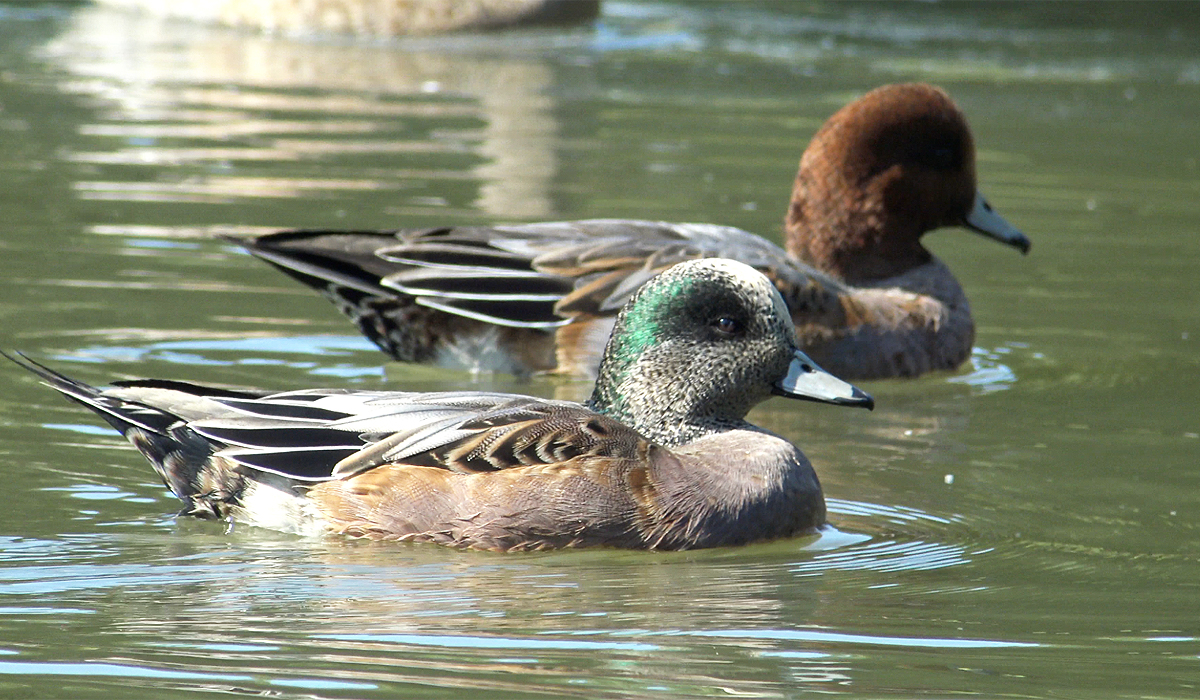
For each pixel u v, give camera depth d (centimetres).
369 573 885
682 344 1014
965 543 962
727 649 782
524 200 1717
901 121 1450
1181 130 2186
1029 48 2698
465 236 1341
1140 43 2780
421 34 2653
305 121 2072
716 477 963
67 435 1093
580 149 1970
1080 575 904
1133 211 1809
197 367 1250
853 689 734
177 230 1589
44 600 827
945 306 1414
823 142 1469
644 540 941
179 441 970
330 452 948
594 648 777
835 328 1353
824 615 834
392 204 1684
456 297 1302
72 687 718
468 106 2197
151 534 938
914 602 858
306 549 924
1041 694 732
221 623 801
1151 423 1216
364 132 2022
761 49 2639
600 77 2414
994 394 1305
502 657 763
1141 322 1477
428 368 1329
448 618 816
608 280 1320
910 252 1462
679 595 862
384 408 966
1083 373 1349
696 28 2803
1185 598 865
